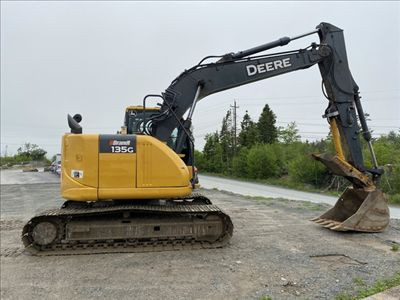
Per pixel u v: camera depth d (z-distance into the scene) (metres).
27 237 6.60
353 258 5.95
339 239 7.37
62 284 5.05
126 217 6.78
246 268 5.53
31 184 25.19
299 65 7.96
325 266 5.57
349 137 8.07
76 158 6.56
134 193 6.52
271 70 7.81
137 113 9.00
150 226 6.74
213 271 5.43
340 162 7.96
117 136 6.62
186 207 7.12
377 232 7.89
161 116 7.36
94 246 6.70
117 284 5.00
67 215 6.50
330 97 8.18
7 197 16.70
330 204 14.74
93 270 5.61
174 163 6.69
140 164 6.59
